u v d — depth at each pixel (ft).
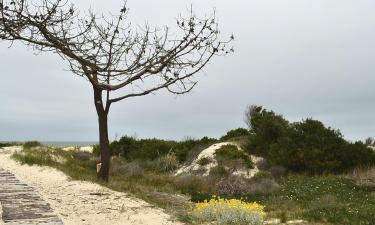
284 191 58.39
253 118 94.17
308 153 73.67
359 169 70.44
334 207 42.73
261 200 52.90
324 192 55.72
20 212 32.42
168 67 32.07
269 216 39.01
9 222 29.14
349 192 55.62
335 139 77.36
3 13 25.50
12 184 47.80
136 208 36.81
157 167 84.84
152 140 102.01
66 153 91.35
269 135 85.10
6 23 25.63
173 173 82.69
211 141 96.12
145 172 78.69
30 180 52.06
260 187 59.26
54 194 41.81
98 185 48.55
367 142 93.66
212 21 31.73
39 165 64.54
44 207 34.68
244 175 73.51
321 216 38.40
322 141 76.59
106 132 53.78
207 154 83.41
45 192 42.80
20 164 66.23
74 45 28.02
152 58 31.89
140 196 44.78
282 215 37.78
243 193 58.08
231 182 62.44
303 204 47.96
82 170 67.97
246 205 35.09
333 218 37.58
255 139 85.61
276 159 76.13
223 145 85.66
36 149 85.66
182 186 62.85
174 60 31.86
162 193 55.42
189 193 57.67
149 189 56.95
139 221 31.91
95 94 52.85
